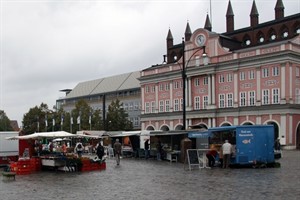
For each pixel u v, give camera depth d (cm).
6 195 1714
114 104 9338
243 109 6781
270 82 6494
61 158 2906
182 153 3541
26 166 2780
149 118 8631
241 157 2822
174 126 8031
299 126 6391
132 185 1942
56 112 11169
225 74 7181
